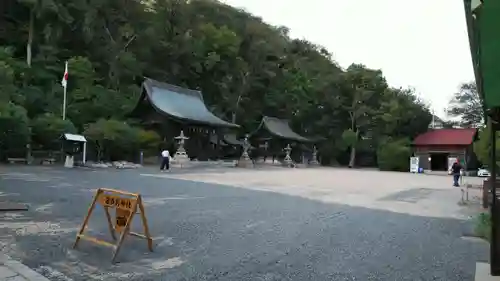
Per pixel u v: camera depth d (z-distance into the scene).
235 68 64.75
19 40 44.19
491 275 5.87
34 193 13.46
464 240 8.55
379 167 57.38
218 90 63.91
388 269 6.19
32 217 9.30
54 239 7.29
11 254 6.23
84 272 5.52
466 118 78.38
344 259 6.73
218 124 48.09
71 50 49.72
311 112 71.06
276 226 9.59
